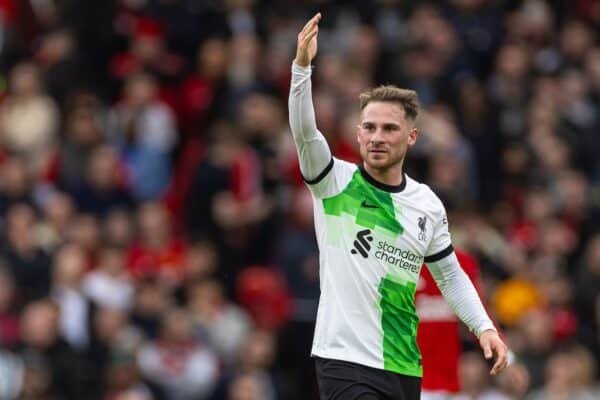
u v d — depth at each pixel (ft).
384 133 108.68
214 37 235.61
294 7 245.86
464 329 165.27
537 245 217.15
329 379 106.32
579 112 248.32
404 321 108.78
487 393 178.19
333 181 109.09
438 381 142.00
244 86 226.17
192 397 187.73
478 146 235.61
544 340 194.29
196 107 226.79
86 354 183.32
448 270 113.50
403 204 109.81
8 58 234.79
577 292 213.25
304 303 195.93
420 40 242.58
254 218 208.74
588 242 226.99
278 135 219.61
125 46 234.58
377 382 106.32
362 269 107.76
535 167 233.76
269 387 188.75
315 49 108.17
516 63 248.93
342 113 219.41
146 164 221.46
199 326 192.44
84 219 196.85
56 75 227.40
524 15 262.88
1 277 187.01
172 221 212.64
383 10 248.93
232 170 211.00
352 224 108.37
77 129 211.61
